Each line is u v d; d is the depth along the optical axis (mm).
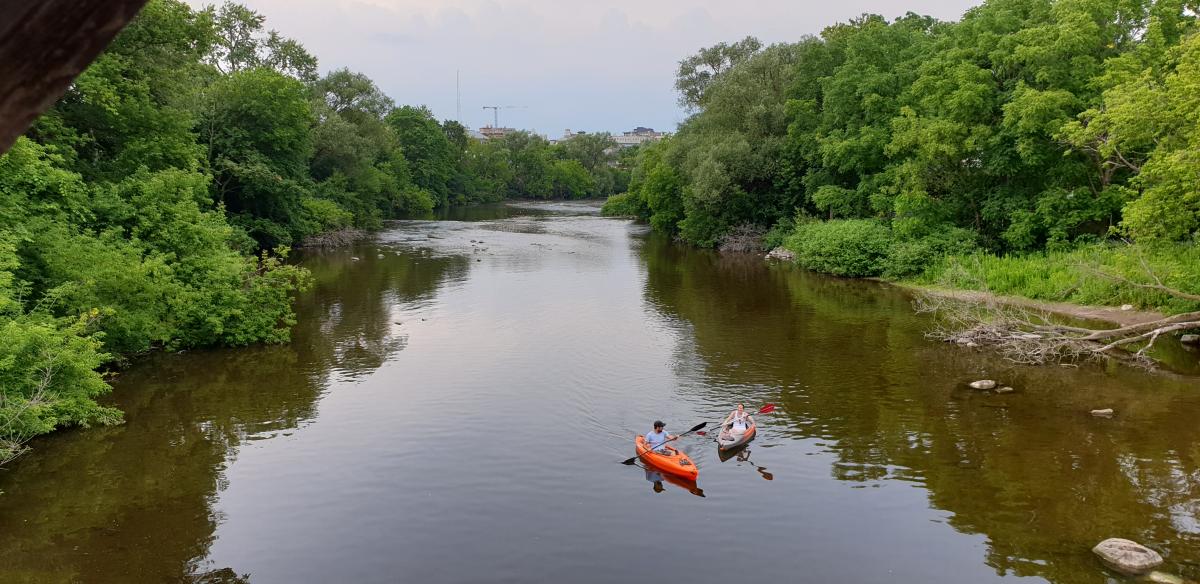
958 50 40938
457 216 96000
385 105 98188
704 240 60938
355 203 71062
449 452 18406
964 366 24938
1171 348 26141
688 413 21031
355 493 16297
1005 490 15977
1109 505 15164
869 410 20938
